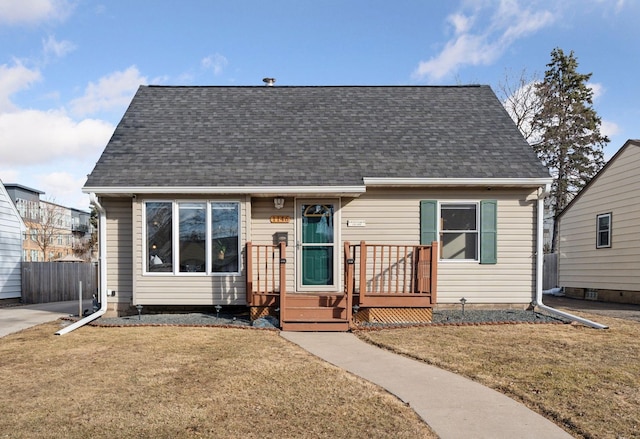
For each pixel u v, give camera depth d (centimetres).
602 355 670
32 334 842
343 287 1051
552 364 621
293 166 1033
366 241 1059
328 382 545
